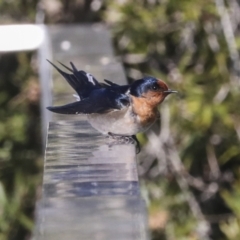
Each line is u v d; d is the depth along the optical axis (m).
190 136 11.47
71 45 10.73
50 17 13.52
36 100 12.79
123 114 7.80
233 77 11.66
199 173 12.05
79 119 8.30
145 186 11.56
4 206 11.88
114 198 6.02
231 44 11.55
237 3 12.12
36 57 12.91
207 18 11.66
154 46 12.20
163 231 11.15
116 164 6.83
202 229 11.37
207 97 11.39
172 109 11.39
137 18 12.09
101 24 12.79
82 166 6.75
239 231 10.88
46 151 7.19
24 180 12.52
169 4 11.84
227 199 10.84
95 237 5.47
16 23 13.36
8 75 13.13
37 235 5.49
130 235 5.50
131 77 12.19
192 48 12.05
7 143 12.79
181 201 11.49
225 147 11.76
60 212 5.77
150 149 11.69
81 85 8.48
